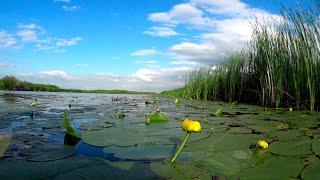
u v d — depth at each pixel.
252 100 10.01
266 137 3.22
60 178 1.79
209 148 2.67
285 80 7.81
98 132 3.41
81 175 1.84
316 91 6.88
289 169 2.05
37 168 1.98
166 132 3.48
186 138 2.29
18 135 3.21
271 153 2.51
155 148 2.66
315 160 2.26
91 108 7.41
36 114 5.53
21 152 2.43
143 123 4.28
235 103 9.85
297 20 7.01
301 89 7.38
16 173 1.87
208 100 13.66
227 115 5.80
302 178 1.82
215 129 3.80
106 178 1.81
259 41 9.06
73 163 2.10
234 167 2.11
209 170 2.02
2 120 4.53
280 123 4.49
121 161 2.21
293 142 2.91
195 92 15.61
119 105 9.06
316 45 6.71
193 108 7.91
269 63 8.05
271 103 8.02
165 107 8.29
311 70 6.60
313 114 5.89
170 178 1.85
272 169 2.05
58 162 2.13
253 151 2.57
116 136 3.18
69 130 2.97
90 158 2.25
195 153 2.47
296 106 7.34
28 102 9.38
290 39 7.46
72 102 10.34
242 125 4.24
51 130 3.58
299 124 4.37
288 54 7.80
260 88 9.29
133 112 6.32
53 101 10.88
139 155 2.40
